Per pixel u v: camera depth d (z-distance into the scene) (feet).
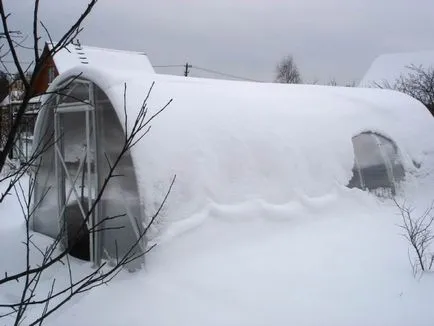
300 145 24.25
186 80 24.22
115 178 18.95
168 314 13.60
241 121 22.70
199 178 19.12
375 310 13.89
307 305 14.12
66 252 6.56
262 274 16.37
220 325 12.91
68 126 22.74
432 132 32.48
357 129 28.22
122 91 19.08
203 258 17.29
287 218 21.35
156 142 18.39
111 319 13.58
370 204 25.61
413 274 16.70
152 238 16.93
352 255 18.66
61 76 21.40
